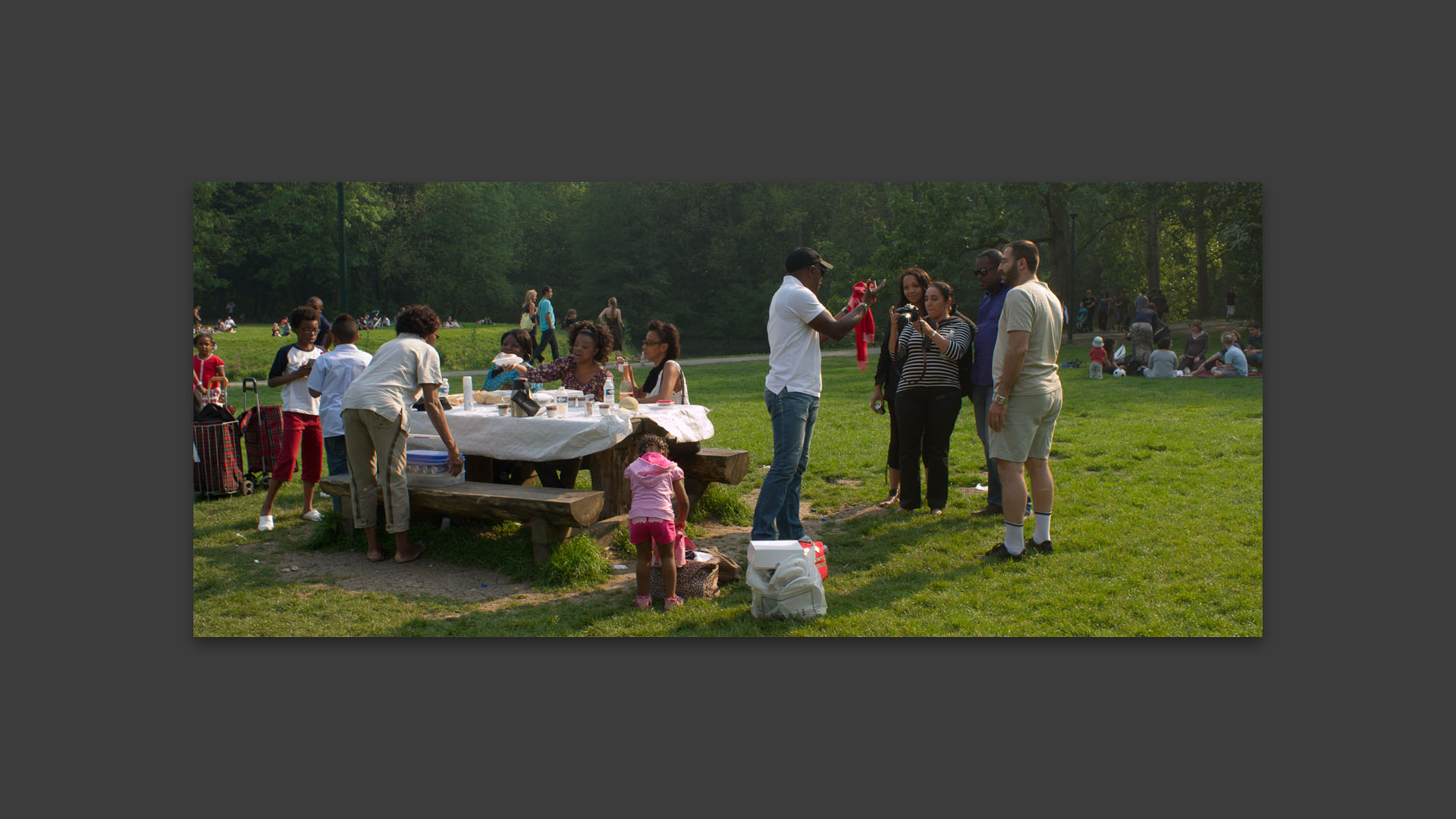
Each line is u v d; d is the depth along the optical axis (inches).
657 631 207.9
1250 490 313.7
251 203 2065.7
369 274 2212.1
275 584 241.9
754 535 247.0
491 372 355.9
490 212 2317.9
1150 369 718.5
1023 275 248.2
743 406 583.2
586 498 246.8
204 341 375.2
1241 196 1049.5
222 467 337.1
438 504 259.8
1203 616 210.8
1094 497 309.9
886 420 494.3
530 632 208.8
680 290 2287.2
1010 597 225.1
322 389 288.7
